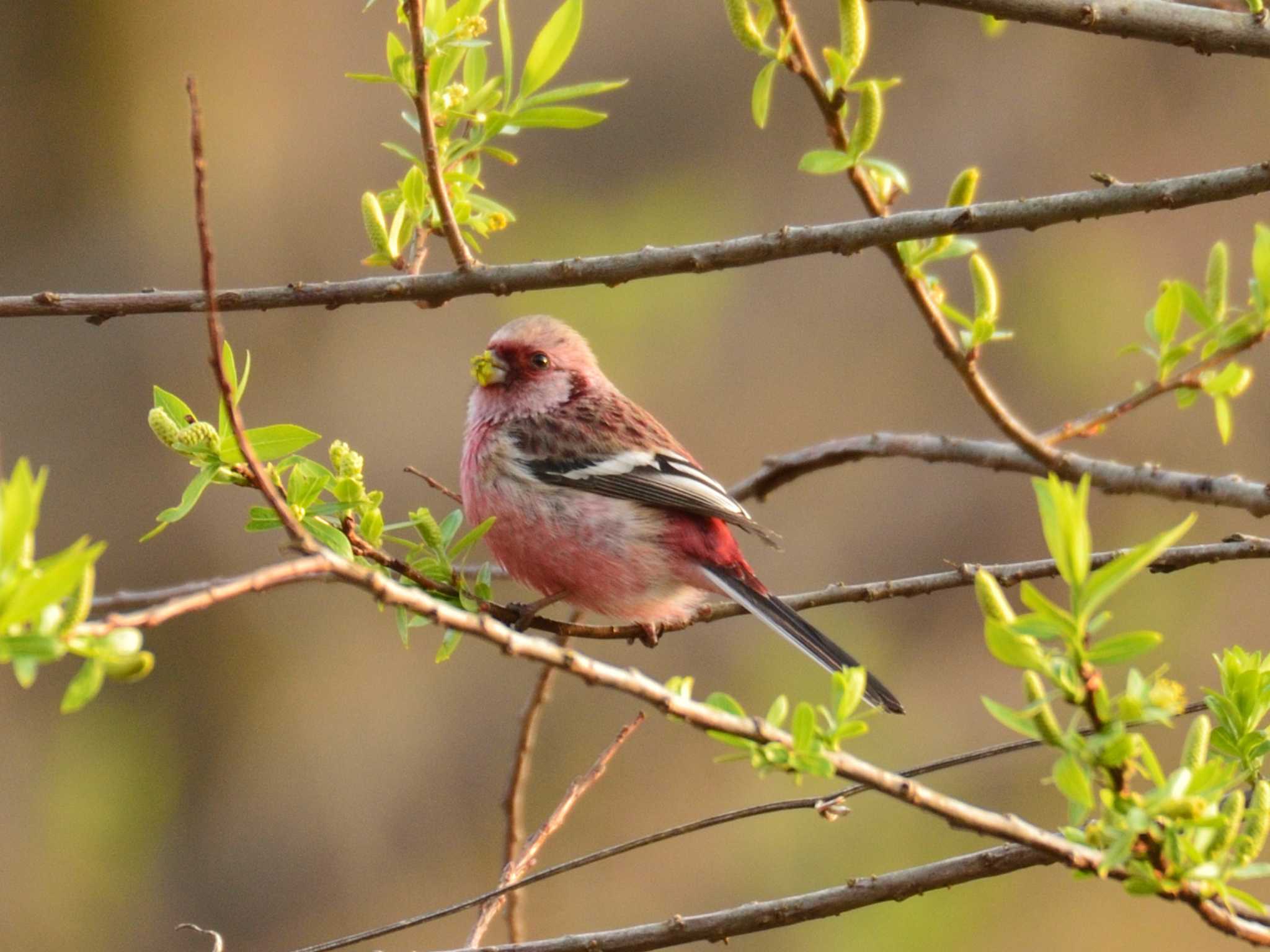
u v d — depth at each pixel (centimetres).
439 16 622
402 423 1579
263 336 1609
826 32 1686
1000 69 1680
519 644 425
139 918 1537
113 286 1614
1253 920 505
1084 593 415
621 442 801
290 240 1630
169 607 396
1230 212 1590
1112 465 712
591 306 1589
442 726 1587
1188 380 673
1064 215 607
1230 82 1664
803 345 1603
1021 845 477
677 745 1518
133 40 1642
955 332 794
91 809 1556
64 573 368
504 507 797
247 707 1603
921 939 1349
